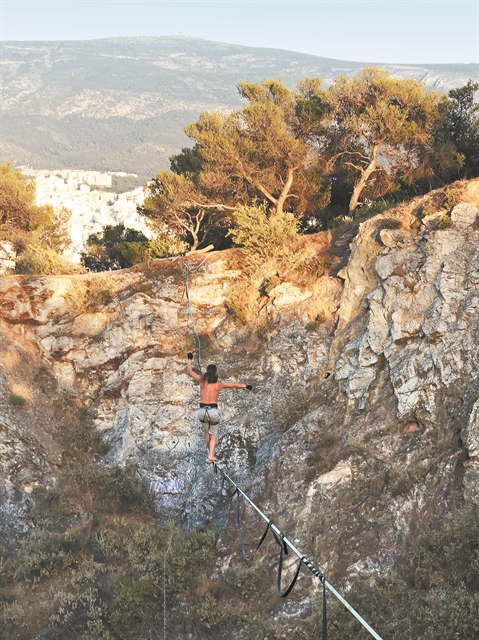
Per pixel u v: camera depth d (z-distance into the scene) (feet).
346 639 59.82
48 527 79.41
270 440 83.82
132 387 93.45
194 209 124.57
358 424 76.23
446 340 74.69
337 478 72.49
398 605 60.64
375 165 113.60
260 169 115.03
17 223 138.21
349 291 89.81
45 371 97.35
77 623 66.85
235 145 112.68
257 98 117.60
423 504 66.85
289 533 70.79
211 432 50.93
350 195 129.08
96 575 71.67
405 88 110.52
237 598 67.31
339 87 112.57
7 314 100.07
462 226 81.71
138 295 100.42
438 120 110.73
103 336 99.04
